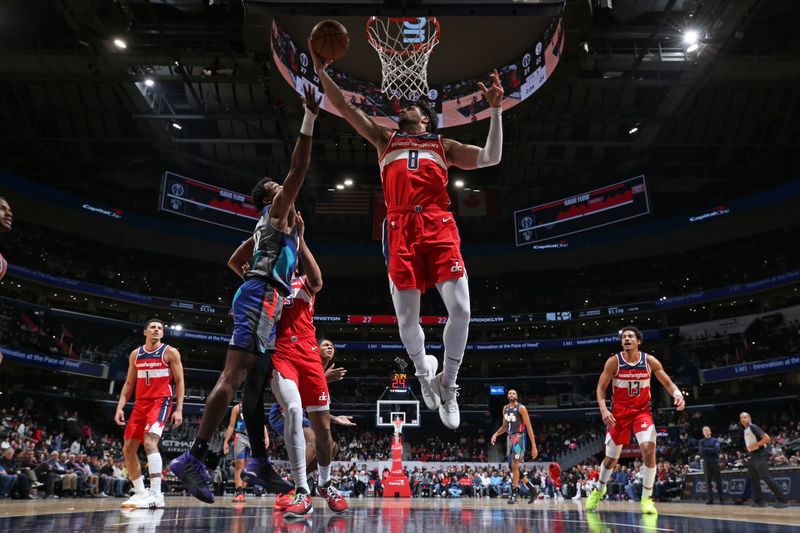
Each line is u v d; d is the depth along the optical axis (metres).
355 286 41.88
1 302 29.23
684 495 17.00
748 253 35.91
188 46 23.41
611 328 38.88
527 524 3.60
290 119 27.47
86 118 29.81
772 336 31.69
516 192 36.59
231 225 34.41
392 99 20.77
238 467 10.72
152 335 6.65
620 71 24.92
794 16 23.66
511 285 41.97
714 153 33.09
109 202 38.09
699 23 22.30
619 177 35.06
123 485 18.19
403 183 3.69
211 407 3.60
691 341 34.97
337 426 36.66
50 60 24.80
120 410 6.47
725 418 31.75
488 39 20.22
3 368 30.08
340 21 18.55
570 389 38.12
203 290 38.91
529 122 28.14
